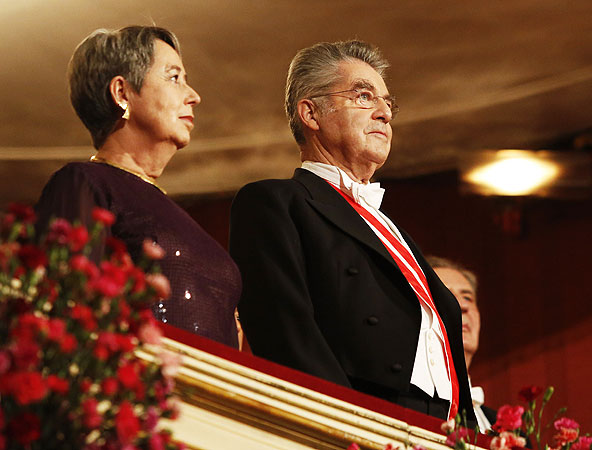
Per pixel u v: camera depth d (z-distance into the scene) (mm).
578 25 13125
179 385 3656
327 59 5844
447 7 12664
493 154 14898
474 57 13742
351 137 5582
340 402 3975
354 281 4898
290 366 4477
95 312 2908
